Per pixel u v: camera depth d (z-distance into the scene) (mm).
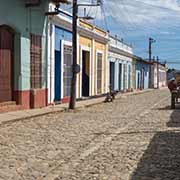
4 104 20625
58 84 27750
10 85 21500
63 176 8391
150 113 22812
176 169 9070
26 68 22344
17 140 12750
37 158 10102
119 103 31844
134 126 16656
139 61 67625
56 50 27078
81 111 23922
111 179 8141
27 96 22609
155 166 9336
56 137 13484
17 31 21438
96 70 38469
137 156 10422
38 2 21953
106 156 10430
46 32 25031
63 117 20156
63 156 10391
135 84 64750
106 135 14078
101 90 40719
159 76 93312
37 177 8281
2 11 19969
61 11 26422
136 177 8336
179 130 15367
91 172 8727
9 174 8484
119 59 50750
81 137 13570
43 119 19031
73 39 24672
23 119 18594
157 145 12039
